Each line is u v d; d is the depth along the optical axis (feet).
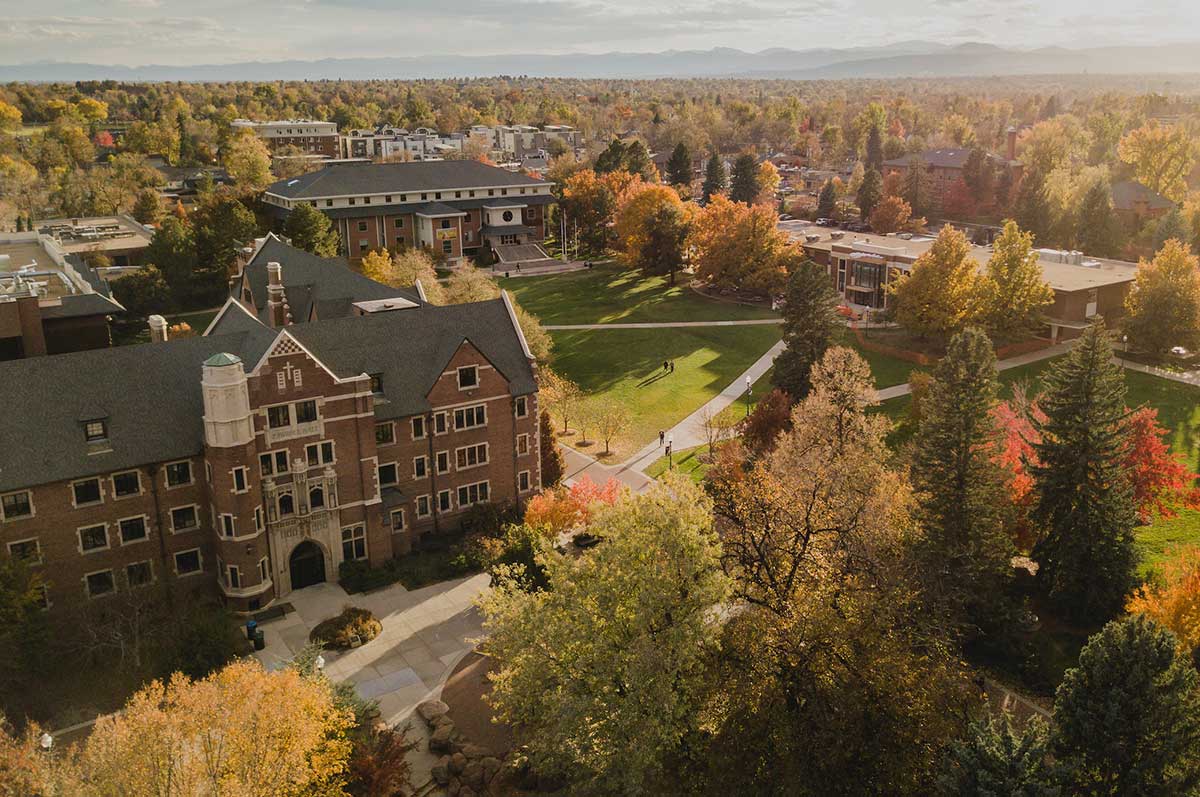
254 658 174.09
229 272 434.30
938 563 171.32
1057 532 189.98
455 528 225.97
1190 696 121.49
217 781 106.63
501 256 533.55
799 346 305.12
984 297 355.77
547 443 247.50
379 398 209.67
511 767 141.79
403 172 544.21
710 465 247.09
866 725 128.06
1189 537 217.56
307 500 196.13
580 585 142.82
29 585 164.35
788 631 133.90
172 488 185.68
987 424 183.62
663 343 381.81
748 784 128.47
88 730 151.53
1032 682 168.76
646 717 125.29
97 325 257.96
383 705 161.79
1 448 170.71
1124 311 397.19
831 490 153.07
